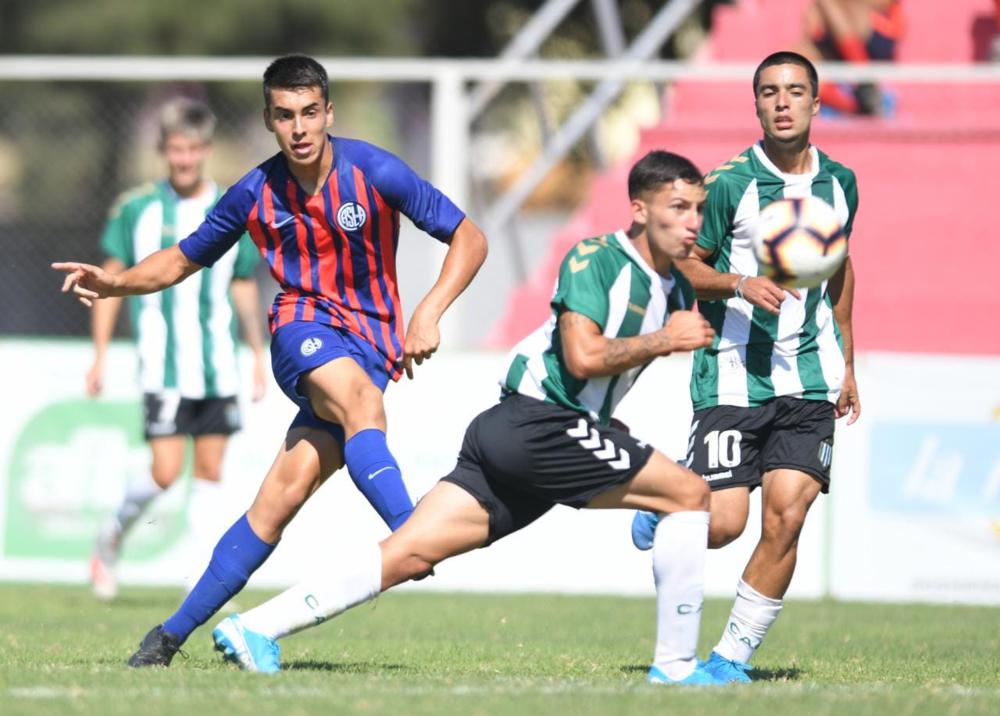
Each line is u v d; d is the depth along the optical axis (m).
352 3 86.94
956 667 24.67
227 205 22.56
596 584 41.88
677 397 41.25
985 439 40.41
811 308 23.14
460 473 20.86
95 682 20.03
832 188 23.27
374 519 42.16
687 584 20.86
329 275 22.59
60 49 85.88
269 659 21.22
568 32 79.12
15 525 43.91
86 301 22.67
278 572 42.28
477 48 89.38
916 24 55.75
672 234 19.95
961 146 51.16
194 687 19.45
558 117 72.38
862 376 40.97
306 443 22.44
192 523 36.94
